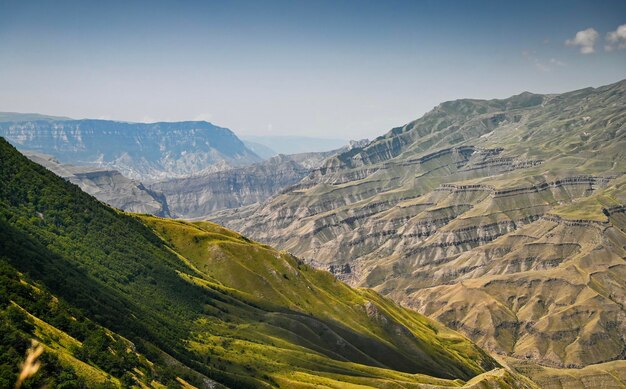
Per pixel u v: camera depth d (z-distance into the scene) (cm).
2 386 12306
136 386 17000
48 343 15675
